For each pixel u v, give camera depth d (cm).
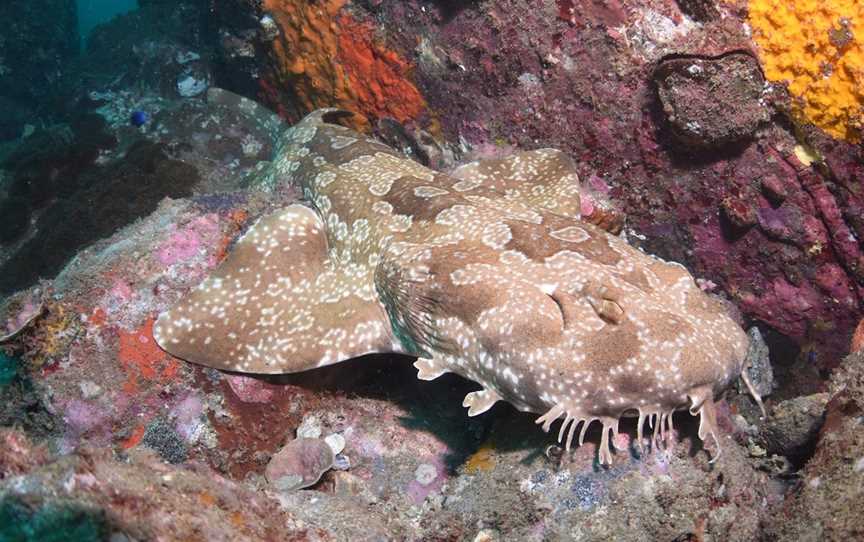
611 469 79
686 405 76
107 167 141
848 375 81
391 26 118
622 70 100
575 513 78
